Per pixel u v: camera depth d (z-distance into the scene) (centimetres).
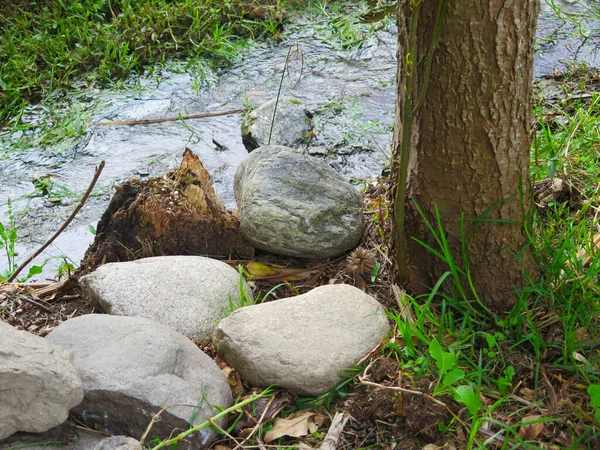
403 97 250
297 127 339
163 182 283
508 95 239
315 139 337
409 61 236
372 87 360
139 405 230
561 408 237
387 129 340
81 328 242
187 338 245
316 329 246
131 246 279
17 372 221
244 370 243
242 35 393
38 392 223
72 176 333
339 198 273
